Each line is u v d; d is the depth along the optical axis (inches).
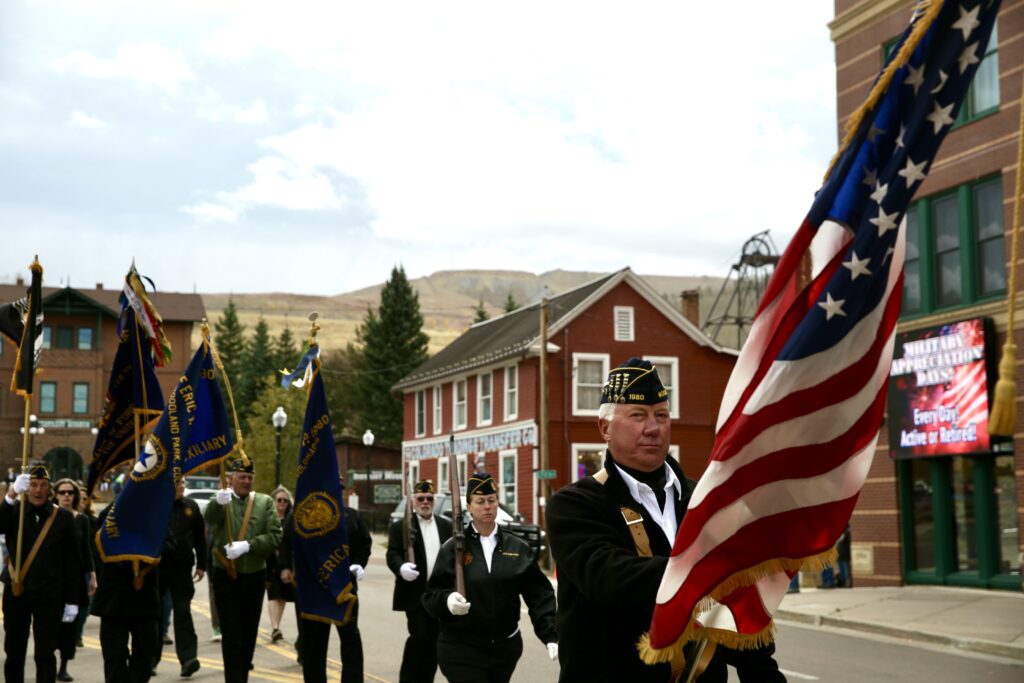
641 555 143.6
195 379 413.4
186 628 482.0
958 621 631.2
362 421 3176.7
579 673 144.9
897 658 528.1
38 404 2878.9
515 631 315.0
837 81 917.2
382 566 1306.6
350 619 398.9
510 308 3710.6
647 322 1632.6
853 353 123.8
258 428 2699.3
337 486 404.2
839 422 124.4
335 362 3907.5
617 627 143.8
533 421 1565.0
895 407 852.6
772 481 124.8
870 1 878.4
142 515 377.4
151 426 426.0
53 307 2913.4
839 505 125.1
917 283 850.1
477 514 315.6
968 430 785.6
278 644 597.6
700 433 1637.6
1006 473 774.5
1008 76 780.0
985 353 776.3
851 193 122.7
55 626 386.6
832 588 866.8
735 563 125.3
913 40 119.3
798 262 125.0
